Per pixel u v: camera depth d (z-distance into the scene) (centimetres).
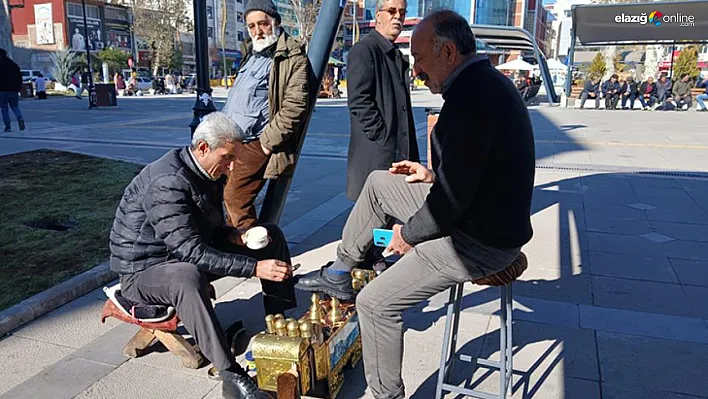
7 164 834
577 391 266
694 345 308
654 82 2288
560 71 4306
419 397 265
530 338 320
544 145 1109
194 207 276
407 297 229
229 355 256
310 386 237
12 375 279
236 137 272
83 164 840
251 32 372
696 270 423
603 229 532
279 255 324
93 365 290
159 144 1095
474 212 214
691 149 1056
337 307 275
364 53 341
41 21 5475
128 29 6038
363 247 281
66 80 4206
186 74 5906
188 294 253
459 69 210
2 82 1276
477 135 197
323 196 675
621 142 1159
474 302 371
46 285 376
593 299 372
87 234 491
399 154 363
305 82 364
